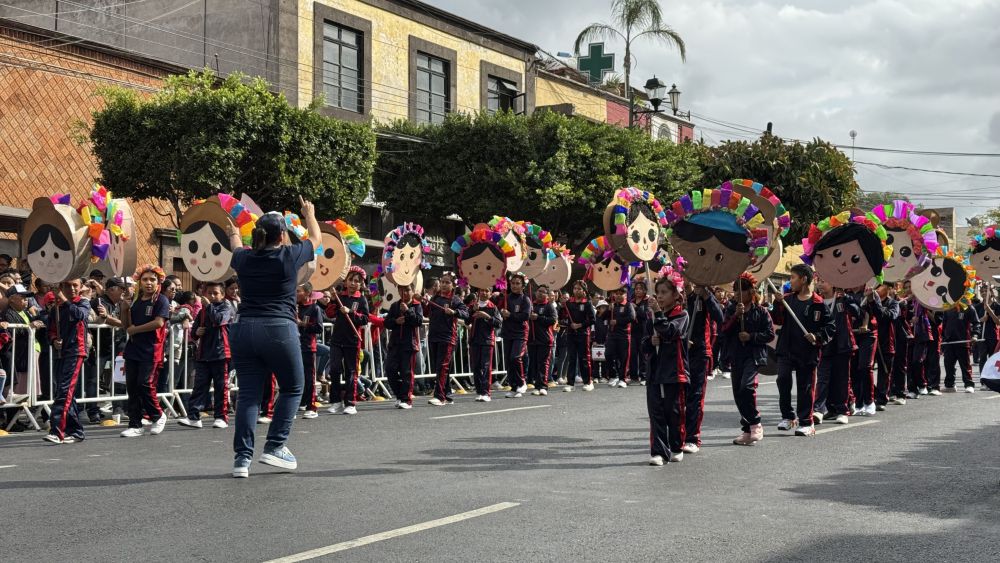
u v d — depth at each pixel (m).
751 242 8.95
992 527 5.84
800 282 10.18
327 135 18.89
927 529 5.78
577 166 23.58
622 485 7.13
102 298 12.09
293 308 7.44
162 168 17.28
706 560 5.04
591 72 36.38
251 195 18.55
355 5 25.06
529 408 13.05
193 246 11.14
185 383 12.59
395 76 26.27
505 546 5.29
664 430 8.20
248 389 7.41
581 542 5.39
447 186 23.88
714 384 17.50
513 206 23.44
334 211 19.44
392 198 24.27
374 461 8.21
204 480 7.25
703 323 8.86
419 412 12.59
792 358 10.22
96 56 19.73
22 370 11.05
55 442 9.57
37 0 26.11
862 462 8.30
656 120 37.03
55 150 18.94
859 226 11.41
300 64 23.59
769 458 8.51
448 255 27.06
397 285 13.62
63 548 5.23
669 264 16.20
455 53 28.20
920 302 15.26
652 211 12.75
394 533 5.56
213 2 23.88
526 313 15.34
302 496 6.64
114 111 17.55
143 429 10.65
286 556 5.05
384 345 15.77
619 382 17.59
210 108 17.22
